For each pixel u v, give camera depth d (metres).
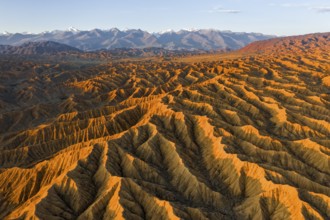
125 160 91.88
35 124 166.88
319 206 72.06
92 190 82.12
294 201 72.25
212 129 106.75
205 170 92.38
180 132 110.12
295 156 96.62
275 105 133.88
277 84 168.88
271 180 80.44
